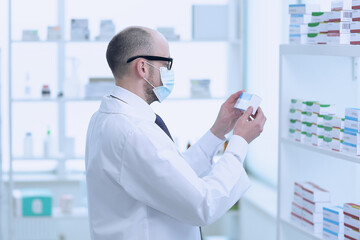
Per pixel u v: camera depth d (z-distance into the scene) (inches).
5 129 215.0
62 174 218.5
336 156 97.9
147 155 79.3
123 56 84.3
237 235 202.5
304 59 116.7
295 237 120.0
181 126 219.3
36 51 213.6
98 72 216.4
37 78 214.2
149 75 85.1
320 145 105.1
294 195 116.3
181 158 81.8
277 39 185.6
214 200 79.8
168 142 81.5
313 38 105.8
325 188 119.3
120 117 82.2
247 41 217.0
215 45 220.5
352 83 118.4
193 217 80.0
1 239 196.5
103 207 84.8
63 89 193.0
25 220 212.8
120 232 83.7
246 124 86.1
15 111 214.8
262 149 205.6
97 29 214.7
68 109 217.0
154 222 84.3
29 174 220.4
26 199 186.2
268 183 202.7
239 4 198.1
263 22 198.4
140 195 81.0
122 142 80.1
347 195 117.5
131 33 84.4
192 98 193.8
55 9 213.3
